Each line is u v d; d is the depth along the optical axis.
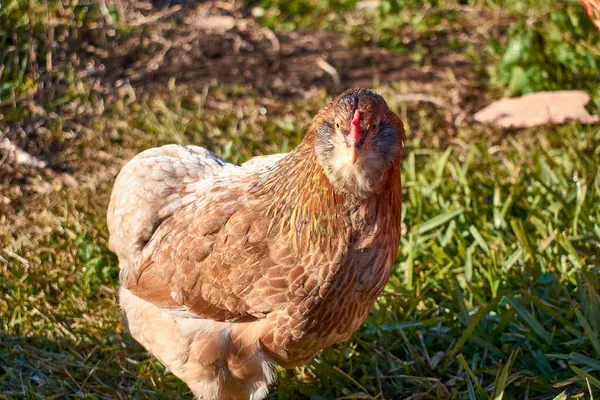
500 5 2.30
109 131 1.79
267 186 1.21
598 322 1.34
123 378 1.36
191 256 1.22
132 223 1.31
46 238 1.56
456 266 1.47
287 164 1.20
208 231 1.22
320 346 1.22
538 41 1.93
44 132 1.77
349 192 1.15
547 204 1.55
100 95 1.90
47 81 1.88
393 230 1.19
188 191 1.30
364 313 1.22
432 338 1.38
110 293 1.48
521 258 1.46
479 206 1.57
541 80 1.90
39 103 1.83
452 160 1.70
